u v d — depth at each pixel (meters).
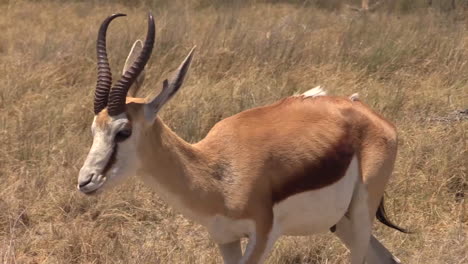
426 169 23.44
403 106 29.12
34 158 24.45
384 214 17.67
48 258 19.45
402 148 24.58
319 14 53.50
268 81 31.75
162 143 14.75
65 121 27.27
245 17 50.16
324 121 15.98
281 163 15.23
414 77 33.12
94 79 33.00
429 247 19.58
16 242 20.05
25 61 34.91
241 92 29.86
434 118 27.66
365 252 16.73
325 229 16.16
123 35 39.25
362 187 16.19
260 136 15.41
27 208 21.55
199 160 15.02
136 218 21.64
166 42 36.47
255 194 14.95
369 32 40.75
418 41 37.53
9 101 29.50
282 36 38.31
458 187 23.06
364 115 16.48
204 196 14.94
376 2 58.62
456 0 50.75
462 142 24.52
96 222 21.31
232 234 15.30
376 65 34.50
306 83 31.28
